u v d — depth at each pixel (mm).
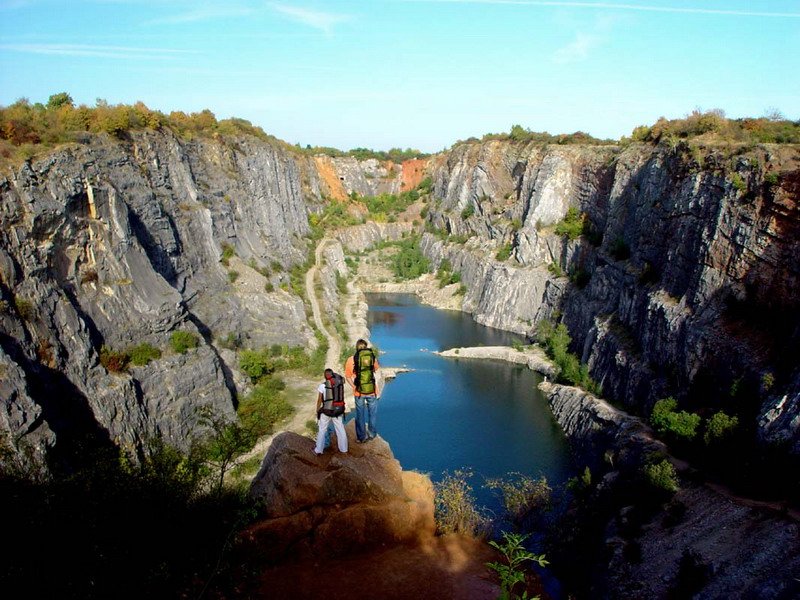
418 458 51062
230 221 71875
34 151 38188
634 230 69188
